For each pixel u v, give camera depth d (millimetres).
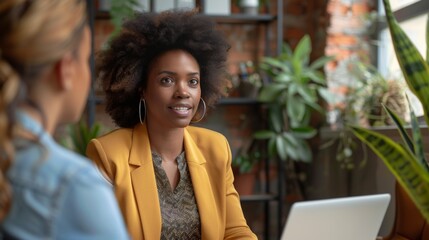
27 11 671
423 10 2803
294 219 1223
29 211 660
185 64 1629
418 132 1152
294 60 3297
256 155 3682
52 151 701
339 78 3471
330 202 1255
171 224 1580
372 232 1371
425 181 992
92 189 686
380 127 2625
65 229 664
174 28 1640
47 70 700
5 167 668
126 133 1652
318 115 3658
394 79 2879
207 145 1721
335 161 3340
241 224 1688
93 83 3363
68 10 710
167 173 1633
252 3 3568
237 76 3703
